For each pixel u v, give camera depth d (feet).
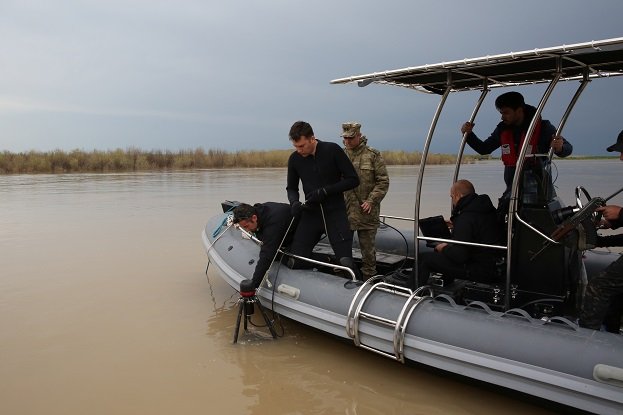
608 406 8.18
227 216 17.58
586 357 8.54
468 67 10.83
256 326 14.32
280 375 11.40
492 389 10.31
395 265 15.88
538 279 11.07
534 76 12.85
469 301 11.96
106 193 48.57
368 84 12.78
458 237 11.79
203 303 16.37
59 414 9.78
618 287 9.32
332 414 9.80
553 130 12.92
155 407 10.05
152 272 19.93
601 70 12.01
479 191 47.91
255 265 14.57
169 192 49.24
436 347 10.02
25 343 13.14
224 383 11.03
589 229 10.12
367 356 12.34
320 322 12.10
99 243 25.17
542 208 10.82
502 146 13.29
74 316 15.10
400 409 9.97
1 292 17.37
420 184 12.19
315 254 15.05
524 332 9.34
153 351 12.67
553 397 8.69
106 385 10.94
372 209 15.06
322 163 13.11
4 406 10.08
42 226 29.94
